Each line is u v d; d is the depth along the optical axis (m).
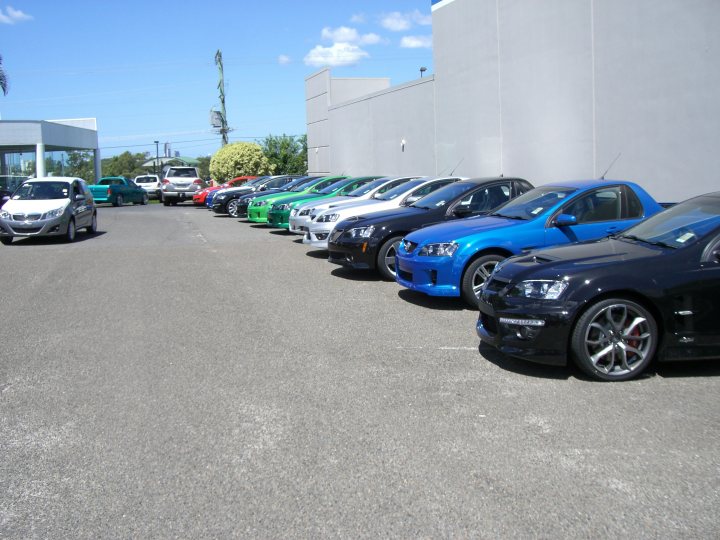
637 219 8.44
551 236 8.30
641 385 5.48
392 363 6.20
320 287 10.19
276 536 3.36
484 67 18.64
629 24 13.33
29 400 5.40
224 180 42.59
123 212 30.20
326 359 6.36
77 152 51.72
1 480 4.02
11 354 6.76
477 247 8.16
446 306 8.70
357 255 10.45
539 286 5.64
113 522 3.53
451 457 4.21
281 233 18.80
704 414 4.84
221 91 49.84
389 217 10.49
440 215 10.38
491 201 10.41
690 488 3.76
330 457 4.24
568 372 5.84
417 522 3.45
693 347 5.54
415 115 23.47
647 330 5.54
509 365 6.09
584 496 3.69
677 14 12.20
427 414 4.93
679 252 5.63
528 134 16.86
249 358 6.44
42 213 16.48
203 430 4.72
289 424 4.79
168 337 7.30
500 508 3.58
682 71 12.19
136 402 5.31
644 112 13.15
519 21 16.88
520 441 4.43
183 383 5.74
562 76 15.40
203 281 10.84
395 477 3.96
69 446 4.50
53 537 3.39
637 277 5.46
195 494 3.80
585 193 8.48
